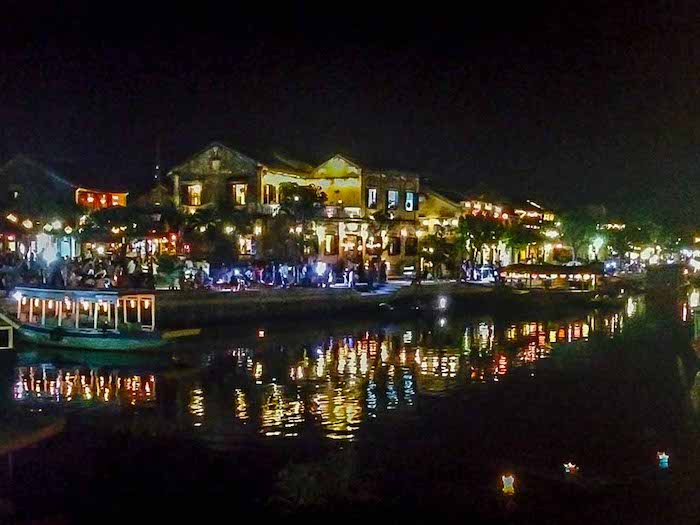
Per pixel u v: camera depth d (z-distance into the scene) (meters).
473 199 93.44
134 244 57.81
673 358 41.75
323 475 21.50
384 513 19.30
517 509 19.56
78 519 18.91
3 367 37.09
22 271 49.50
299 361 40.19
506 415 28.73
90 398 31.12
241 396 31.84
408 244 82.56
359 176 79.00
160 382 34.44
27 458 22.95
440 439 25.52
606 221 119.81
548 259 106.62
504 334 51.97
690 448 24.64
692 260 126.38
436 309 62.50
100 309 42.44
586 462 23.16
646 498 20.38
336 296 56.38
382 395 32.16
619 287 81.94
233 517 19.09
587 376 36.44
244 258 63.28
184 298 46.97
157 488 21.00
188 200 74.31
